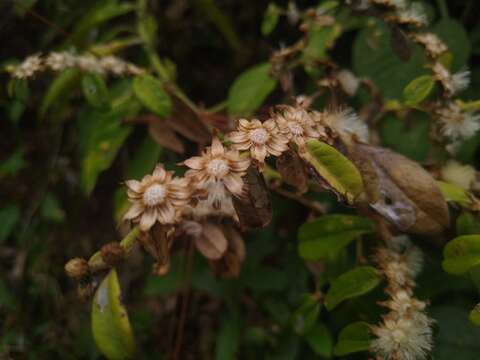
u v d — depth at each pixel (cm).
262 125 10
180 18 21
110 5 18
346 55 19
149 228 10
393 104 14
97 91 15
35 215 20
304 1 20
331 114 12
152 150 16
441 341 12
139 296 20
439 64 13
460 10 18
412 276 12
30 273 20
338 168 10
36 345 19
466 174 12
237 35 21
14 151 22
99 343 11
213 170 10
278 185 14
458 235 12
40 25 21
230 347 16
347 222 13
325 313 15
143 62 18
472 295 13
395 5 13
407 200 11
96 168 16
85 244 21
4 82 20
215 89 22
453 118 12
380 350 11
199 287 16
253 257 16
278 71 14
